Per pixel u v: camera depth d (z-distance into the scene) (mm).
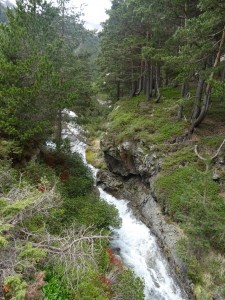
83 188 15836
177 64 15609
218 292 9594
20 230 7637
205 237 10727
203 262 10820
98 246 10336
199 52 14102
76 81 19062
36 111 13703
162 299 10828
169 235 12922
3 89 13070
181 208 13102
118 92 31094
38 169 13430
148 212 15930
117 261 11008
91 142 30328
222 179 13867
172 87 26469
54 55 17078
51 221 10188
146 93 24594
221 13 12789
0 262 6473
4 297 6051
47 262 7426
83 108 22172
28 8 16234
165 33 20156
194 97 17547
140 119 21484
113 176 22453
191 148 16656
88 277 8055
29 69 13516
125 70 27531
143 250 13664
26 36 14648
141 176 18828
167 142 17734
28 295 5922
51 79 14031
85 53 23203
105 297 7742
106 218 13141
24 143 14102
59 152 18688
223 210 11867
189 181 14320
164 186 14898
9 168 11906
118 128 22125
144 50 17641
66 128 32188
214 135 17094
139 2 18984
